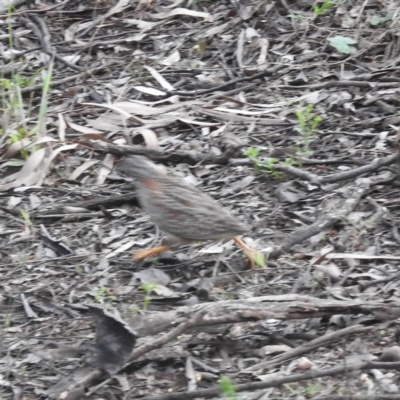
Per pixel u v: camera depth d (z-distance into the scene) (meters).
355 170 10.76
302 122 11.38
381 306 8.42
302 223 10.16
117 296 9.17
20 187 11.20
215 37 14.05
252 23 14.24
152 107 12.59
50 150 11.66
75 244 10.11
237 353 8.34
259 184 10.93
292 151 11.41
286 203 10.52
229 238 9.30
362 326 8.39
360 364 7.90
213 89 12.93
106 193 10.98
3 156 11.73
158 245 9.95
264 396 7.76
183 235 9.18
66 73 13.61
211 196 10.77
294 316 8.23
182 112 12.45
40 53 14.07
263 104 12.56
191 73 13.40
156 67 13.56
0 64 13.91
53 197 10.98
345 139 11.69
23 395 7.94
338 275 9.23
